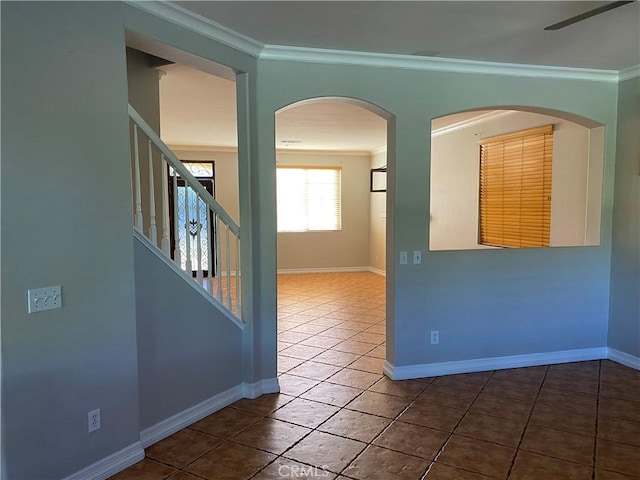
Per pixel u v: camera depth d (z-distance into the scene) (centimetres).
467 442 279
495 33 305
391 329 384
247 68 325
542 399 341
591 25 291
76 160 221
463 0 255
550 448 271
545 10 269
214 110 553
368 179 1004
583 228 437
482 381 377
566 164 454
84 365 229
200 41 288
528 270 407
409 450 270
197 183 312
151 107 384
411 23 288
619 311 419
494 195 555
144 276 271
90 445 234
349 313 623
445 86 372
